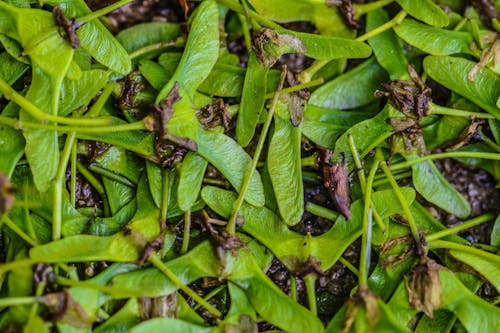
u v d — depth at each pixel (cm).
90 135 31
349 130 32
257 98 32
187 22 33
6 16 31
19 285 30
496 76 33
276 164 32
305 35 32
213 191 32
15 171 31
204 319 32
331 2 33
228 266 31
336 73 34
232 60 33
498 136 33
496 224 33
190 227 32
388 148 33
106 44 31
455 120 33
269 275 33
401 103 32
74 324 30
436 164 34
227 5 33
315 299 32
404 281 31
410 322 32
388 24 33
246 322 31
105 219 31
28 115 31
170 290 31
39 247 30
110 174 32
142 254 31
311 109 33
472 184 34
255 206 32
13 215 31
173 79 31
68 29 31
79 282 30
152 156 31
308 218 33
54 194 30
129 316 31
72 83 31
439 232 32
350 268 32
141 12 34
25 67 31
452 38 33
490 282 32
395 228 32
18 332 30
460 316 31
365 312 30
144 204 32
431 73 33
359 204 32
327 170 32
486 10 34
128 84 32
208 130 32
